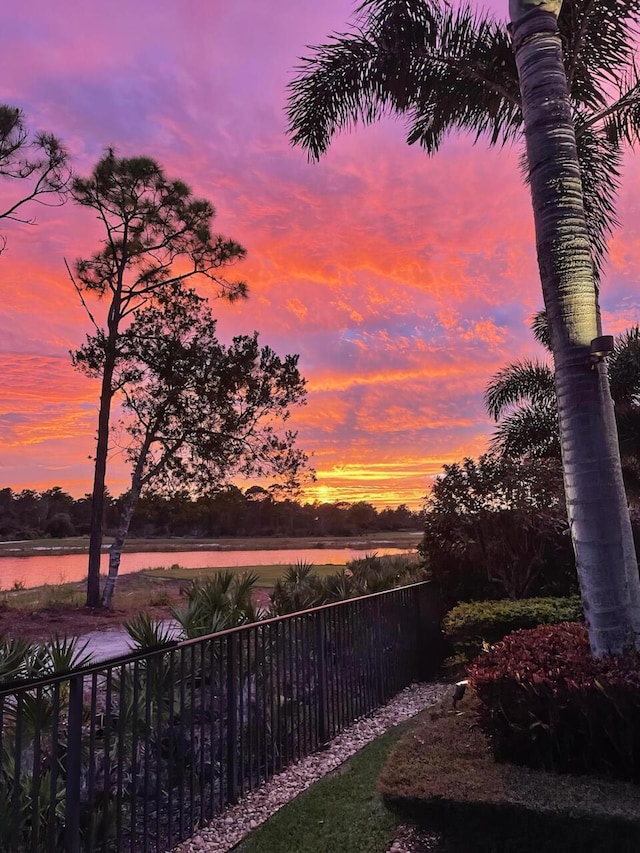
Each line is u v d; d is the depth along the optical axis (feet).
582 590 14.94
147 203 57.82
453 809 10.00
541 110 17.83
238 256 59.47
